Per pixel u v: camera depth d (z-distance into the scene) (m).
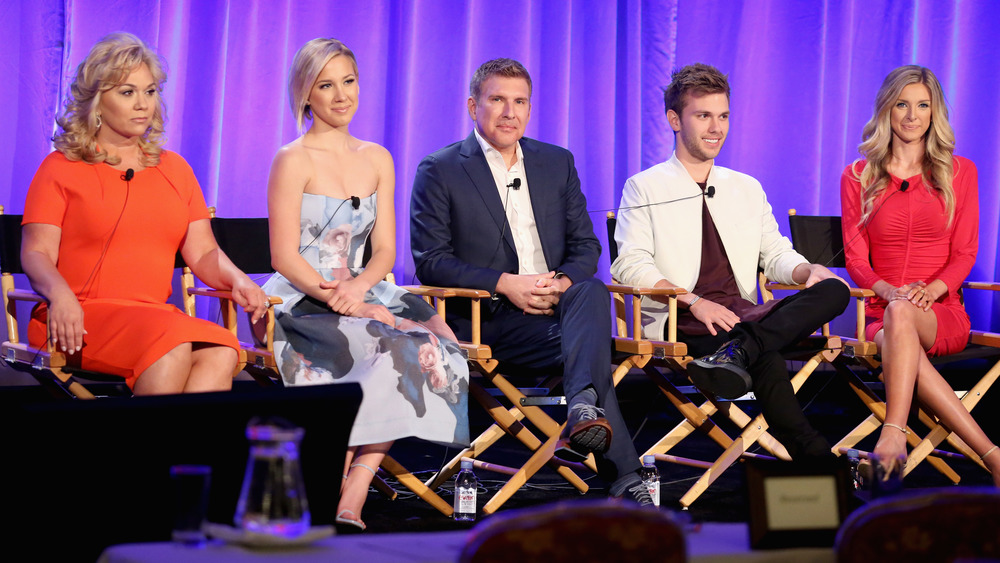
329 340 5.48
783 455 6.26
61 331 5.02
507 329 6.04
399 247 8.20
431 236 6.39
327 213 5.92
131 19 7.46
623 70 8.77
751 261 7.04
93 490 3.19
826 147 9.22
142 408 3.24
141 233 5.60
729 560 2.64
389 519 5.64
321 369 5.48
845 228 7.34
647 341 6.01
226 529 2.62
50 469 3.13
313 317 5.62
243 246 6.40
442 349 5.51
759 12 8.98
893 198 7.25
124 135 5.57
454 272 6.19
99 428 3.18
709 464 6.38
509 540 2.13
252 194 7.85
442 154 6.58
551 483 6.75
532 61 8.55
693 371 5.83
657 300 6.45
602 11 8.62
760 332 5.85
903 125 7.23
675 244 6.92
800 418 5.72
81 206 5.48
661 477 6.95
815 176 9.02
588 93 8.66
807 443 5.66
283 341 5.59
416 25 8.17
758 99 9.01
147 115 5.55
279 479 2.58
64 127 5.53
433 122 8.28
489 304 6.15
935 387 6.34
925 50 9.29
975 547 2.39
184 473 2.63
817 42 9.00
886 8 9.26
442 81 8.29
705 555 2.63
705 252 7.01
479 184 6.46
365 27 8.09
